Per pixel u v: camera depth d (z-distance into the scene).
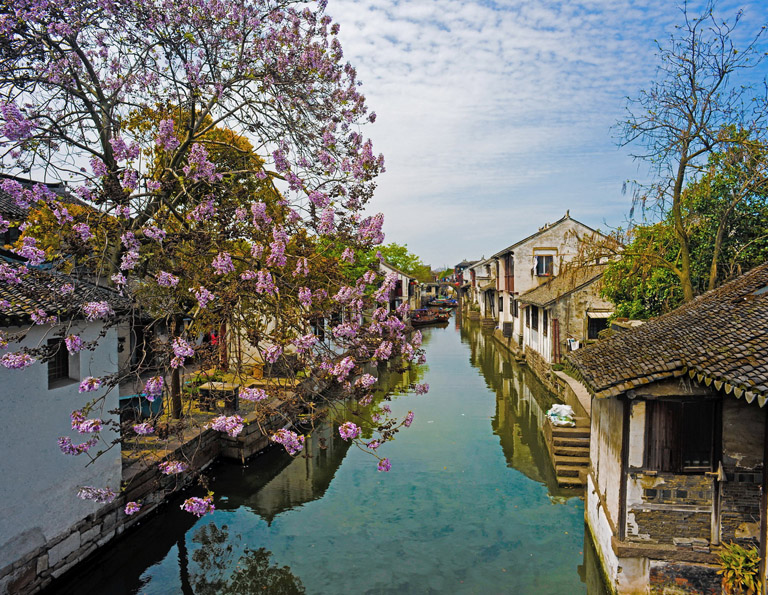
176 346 5.35
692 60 11.88
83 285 7.51
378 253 7.03
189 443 10.79
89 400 8.09
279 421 13.94
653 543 6.22
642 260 13.36
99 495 6.17
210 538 9.21
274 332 5.86
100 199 6.03
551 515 9.77
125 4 6.95
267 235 6.40
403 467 12.37
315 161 7.68
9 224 5.62
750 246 12.79
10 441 6.75
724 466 6.01
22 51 6.57
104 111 7.27
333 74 8.09
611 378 6.31
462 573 7.91
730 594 5.76
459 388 20.78
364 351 5.90
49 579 7.28
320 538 9.13
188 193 6.69
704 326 6.83
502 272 33.78
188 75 7.38
